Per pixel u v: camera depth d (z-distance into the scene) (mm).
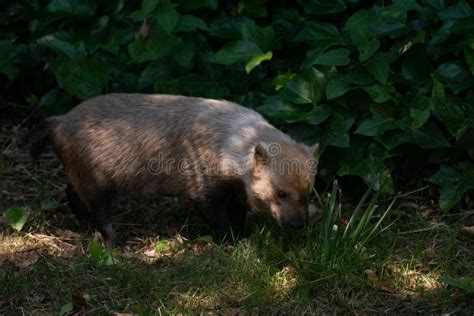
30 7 12961
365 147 10688
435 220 10219
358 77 10516
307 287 8750
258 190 9414
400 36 10734
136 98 10102
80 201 10344
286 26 11633
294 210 9234
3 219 10234
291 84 10656
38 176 11430
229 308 8562
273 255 9281
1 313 8438
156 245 9789
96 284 8891
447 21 10312
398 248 9703
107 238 9961
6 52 12492
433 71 10648
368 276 8938
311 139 10625
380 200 10602
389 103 10492
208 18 11930
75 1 12266
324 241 9141
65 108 12242
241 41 11000
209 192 9820
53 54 12773
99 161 9805
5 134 12469
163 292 8719
